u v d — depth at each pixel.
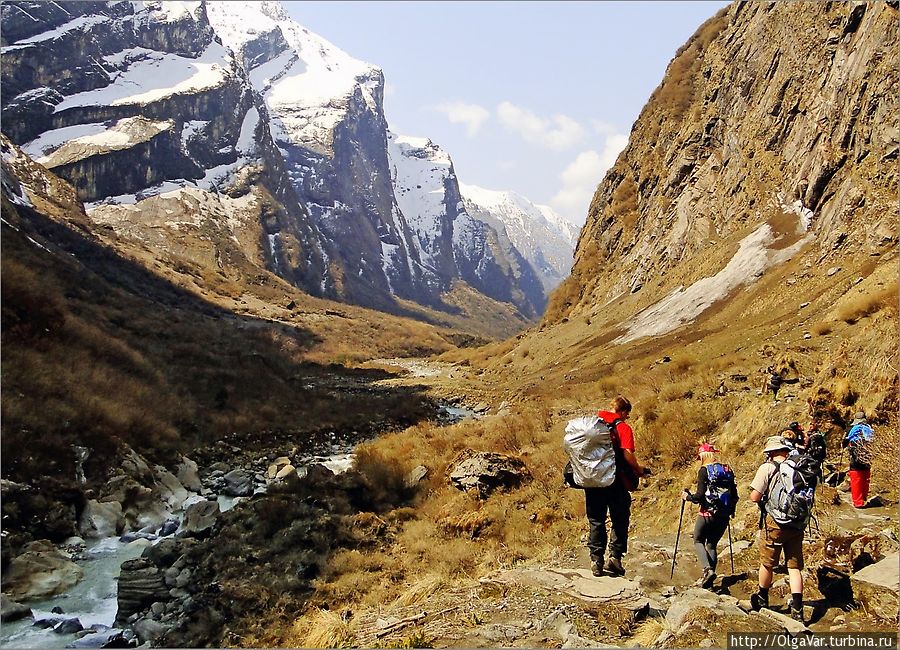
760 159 33.78
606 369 28.30
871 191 23.42
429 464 16.80
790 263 26.50
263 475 18.73
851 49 28.03
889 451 8.83
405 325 122.38
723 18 49.81
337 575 10.70
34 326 21.62
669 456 12.58
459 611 6.66
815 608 5.77
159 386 23.89
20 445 14.52
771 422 10.91
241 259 134.50
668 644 5.29
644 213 45.88
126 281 67.88
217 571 10.79
